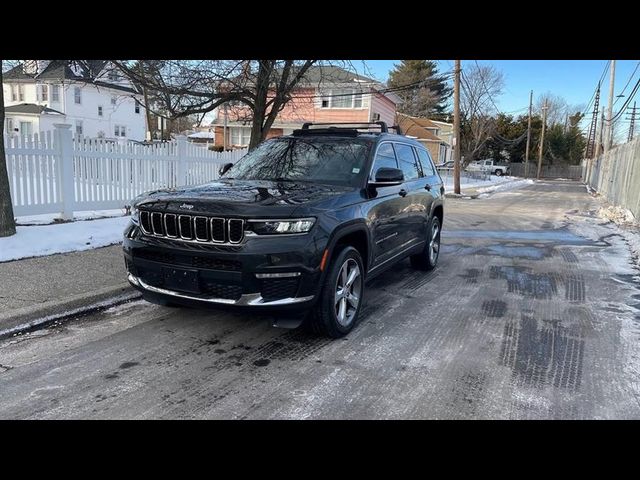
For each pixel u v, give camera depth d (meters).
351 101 30.20
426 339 4.52
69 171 8.63
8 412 3.09
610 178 22.77
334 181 4.95
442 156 48.28
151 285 4.23
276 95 10.65
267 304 3.82
